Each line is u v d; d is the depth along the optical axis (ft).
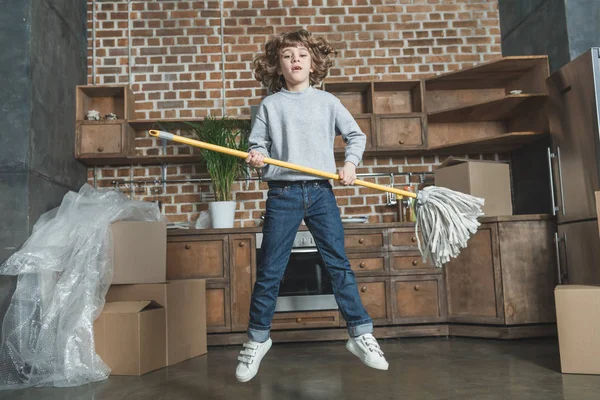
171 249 11.33
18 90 9.64
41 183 10.09
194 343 9.88
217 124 12.23
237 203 13.32
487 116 13.41
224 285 11.30
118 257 8.87
